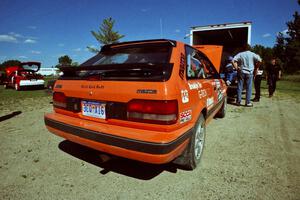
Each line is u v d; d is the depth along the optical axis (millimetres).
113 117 2209
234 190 2232
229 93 8188
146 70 2064
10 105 7441
